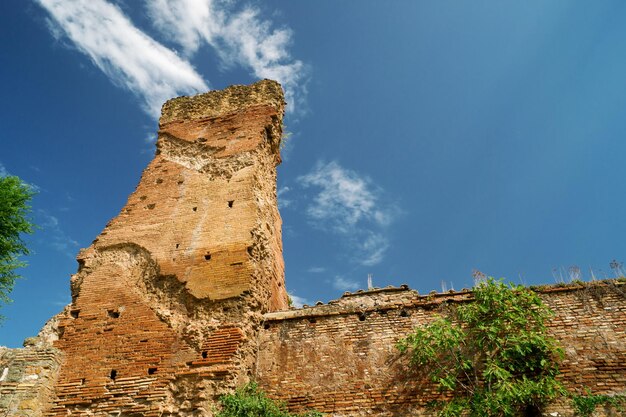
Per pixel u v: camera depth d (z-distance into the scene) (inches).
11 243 717.9
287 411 470.3
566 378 436.8
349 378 482.0
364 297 546.3
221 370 466.6
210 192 637.9
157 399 462.6
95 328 534.6
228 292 530.0
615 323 461.1
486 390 425.1
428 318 507.8
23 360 504.4
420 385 460.8
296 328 533.0
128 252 598.2
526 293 480.4
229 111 752.3
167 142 736.3
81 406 478.3
